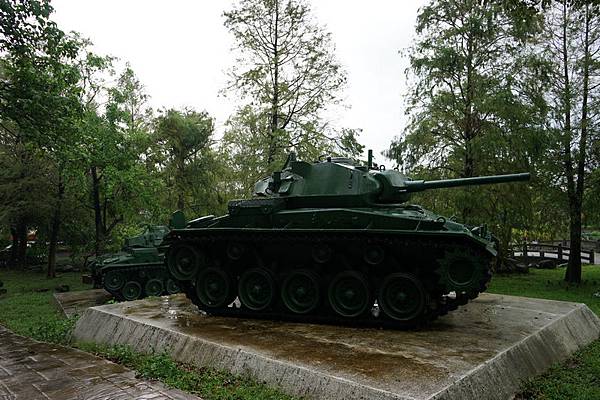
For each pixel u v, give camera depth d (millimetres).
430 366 6473
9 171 24984
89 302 17469
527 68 19578
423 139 20297
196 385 6754
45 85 14570
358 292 9469
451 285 8453
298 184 10883
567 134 19188
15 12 13555
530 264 29516
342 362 6691
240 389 6418
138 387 6652
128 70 24516
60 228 28844
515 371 7152
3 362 8352
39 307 16906
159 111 29422
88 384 6840
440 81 20438
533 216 20875
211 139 28594
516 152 18781
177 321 9828
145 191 23500
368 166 11469
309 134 20859
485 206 19344
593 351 9344
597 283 20250
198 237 10633
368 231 9023
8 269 33031
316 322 9766
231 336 8375
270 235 9961
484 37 20078
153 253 19156
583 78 19734
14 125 23781
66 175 22672
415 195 20266
